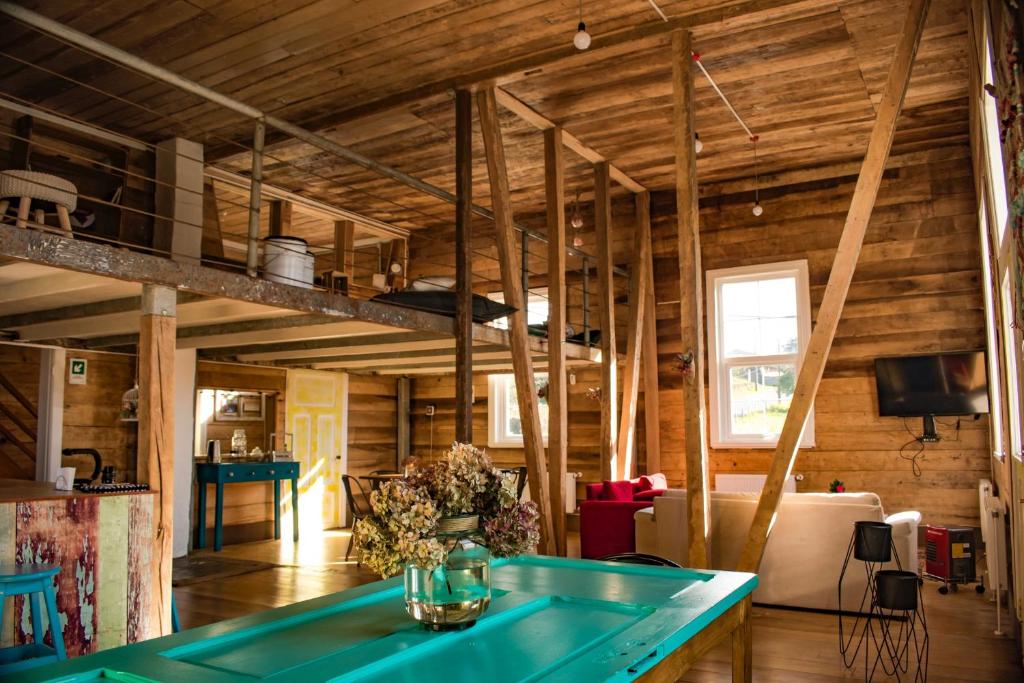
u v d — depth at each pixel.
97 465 6.44
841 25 5.43
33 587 3.20
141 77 5.89
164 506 4.18
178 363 7.86
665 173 8.59
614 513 6.44
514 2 5.06
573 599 2.34
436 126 7.07
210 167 7.75
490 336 6.95
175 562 7.28
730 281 8.88
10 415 6.72
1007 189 3.01
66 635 3.69
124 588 3.95
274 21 5.21
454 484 2.06
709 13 5.27
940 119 7.29
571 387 9.72
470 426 6.17
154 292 4.30
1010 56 2.48
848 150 8.04
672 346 9.12
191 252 6.57
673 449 9.04
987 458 7.52
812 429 8.27
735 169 8.59
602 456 7.87
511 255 6.39
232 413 10.30
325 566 7.09
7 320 5.87
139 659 1.76
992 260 5.40
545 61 5.80
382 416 10.70
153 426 4.18
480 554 2.06
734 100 6.72
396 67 5.96
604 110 6.84
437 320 6.25
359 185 8.77
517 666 1.70
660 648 1.83
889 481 7.89
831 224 8.35
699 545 5.21
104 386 7.26
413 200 9.40
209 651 1.84
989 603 5.52
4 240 3.57
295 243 5.60
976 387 7.45
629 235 9.45
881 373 7.89
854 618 5.15
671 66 5.99
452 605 1.97
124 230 6.60
